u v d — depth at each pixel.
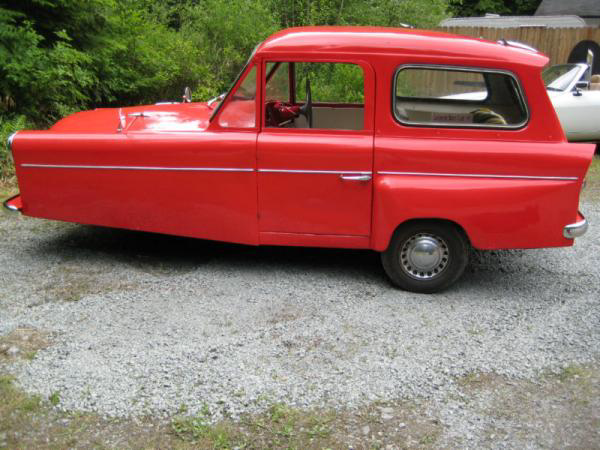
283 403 3.14
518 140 4.34
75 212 4.71
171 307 4.15
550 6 24.92
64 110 8.45
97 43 9.25
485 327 4.05
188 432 2.91
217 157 4.47
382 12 13.88
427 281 4.54
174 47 10.94
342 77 5.09
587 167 4.29
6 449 2.75
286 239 4.61
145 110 5.41
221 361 3.50
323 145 4.36
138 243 5.44
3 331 3.73
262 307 4.21
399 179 4.34
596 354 3.74
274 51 4.34
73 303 4.16
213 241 5.57
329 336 3.83
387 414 3.10
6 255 5.02
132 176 4.58
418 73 4.33
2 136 7.22
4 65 7.58
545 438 2.97
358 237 4.52
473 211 4.30
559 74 9.99
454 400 3.24
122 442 2.83
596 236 6.14
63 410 3.02
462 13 26.81
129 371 3.36
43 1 8.16
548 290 4.74
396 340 3.82
